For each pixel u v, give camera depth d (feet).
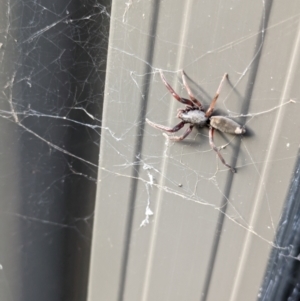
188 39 0.56
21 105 0.63
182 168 0.60
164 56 0.57
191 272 0.62
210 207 0.59
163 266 0.63
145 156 0.61
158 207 0.62
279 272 0.59
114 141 0.62
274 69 0.53
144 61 0.58
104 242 0.66
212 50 0.55
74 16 0.60
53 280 0.73
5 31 0.60
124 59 0.59
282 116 0.54
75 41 0.61
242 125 0.56
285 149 0.54
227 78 0.56
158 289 0.64
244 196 0.57
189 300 0.63
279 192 0.55
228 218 0.59
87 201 0.70
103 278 0.68
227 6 0.54
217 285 0.61
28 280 0.70
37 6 0.60
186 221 0.61
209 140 0.58
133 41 0.58
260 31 0.53
